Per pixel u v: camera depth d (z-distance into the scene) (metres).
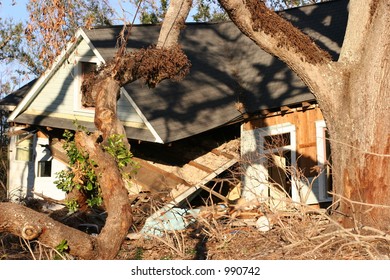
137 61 12.82
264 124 19.48
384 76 11.81
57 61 20.36
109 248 9.18
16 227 8.52
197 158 19.47
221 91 20.83
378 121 11.81
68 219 15.02
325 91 12.41
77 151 9.91
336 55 18.67
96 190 10.26
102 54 19.17
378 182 11.73
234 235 12.27
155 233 13.42
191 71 21.31
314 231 11.20
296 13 22.38
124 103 19.45
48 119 21.30
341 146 12.25
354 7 12.60
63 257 8.85
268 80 20.31
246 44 23.23
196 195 18.66
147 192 17.53
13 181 23.95
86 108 20.56
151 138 18.28
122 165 10.08
